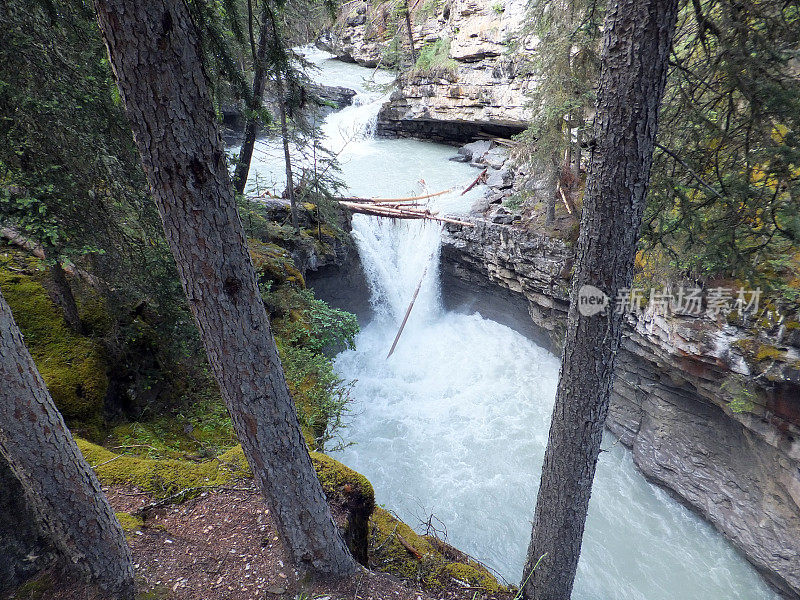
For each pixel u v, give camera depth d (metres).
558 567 4.79
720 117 4.74
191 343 7.24
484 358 13.15
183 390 7.27
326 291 13.74
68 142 4.62
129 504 4.41
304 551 3.83
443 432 10.76
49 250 4.66
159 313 6.66
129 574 3.50
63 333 6.21
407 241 15.09
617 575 8.19
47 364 5.84
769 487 7.82
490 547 8.41
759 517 7.98
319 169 12.63
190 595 3.62
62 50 4.70
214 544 4.11
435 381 12.45
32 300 6.33
